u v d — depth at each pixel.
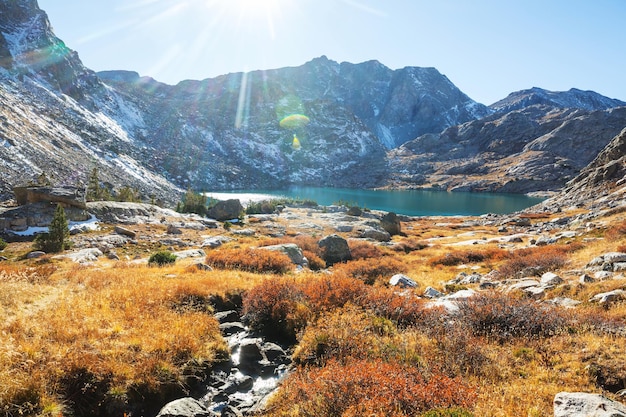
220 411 8.68
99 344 9.55
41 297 13.02
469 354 9.34
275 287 14.76
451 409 6.17
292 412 7.48
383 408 6.37
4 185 96.75
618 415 5.50
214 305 14.98
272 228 57.44
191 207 71.06
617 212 40.56
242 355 11.02
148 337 10.38
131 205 53.78
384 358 9.24
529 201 186.00
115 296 13.77
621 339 8.92
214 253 26.39
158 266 23.56
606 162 86.69
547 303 13.52
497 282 19.42
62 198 43.34
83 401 8.08
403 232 64.88
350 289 14.62
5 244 32.81
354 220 72.88
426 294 17.73
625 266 15.80
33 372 7.81
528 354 9.34
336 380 7.47
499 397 7.24
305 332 11.77
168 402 8.80
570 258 21.75
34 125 161.62
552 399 7.16
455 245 44.97
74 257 28.44
